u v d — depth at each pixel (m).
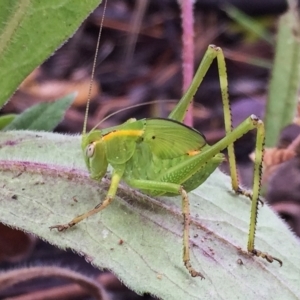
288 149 0.14
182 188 0.11
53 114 0.12
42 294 0.13
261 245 0.11
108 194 0.11
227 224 0.11
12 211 0.10
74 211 0.10
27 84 0.18
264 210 0.12
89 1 0.11
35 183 0.11
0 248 0.12
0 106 0.11
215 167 0.12
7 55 0.11
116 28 0.21
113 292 0.14
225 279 0.10
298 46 0.15
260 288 0.10
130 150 0.11
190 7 0.14
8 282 0.12
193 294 0.10
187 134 0.12
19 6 0.10
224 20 0.21
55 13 0.11
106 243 0.10
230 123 0.12
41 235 0.10
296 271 0.10
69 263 0.14
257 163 0.11
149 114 0.18
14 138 0.11
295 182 0.14
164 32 0.21
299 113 0.15
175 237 0.11
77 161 0.11
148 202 0.11
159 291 0.10
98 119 0.18
